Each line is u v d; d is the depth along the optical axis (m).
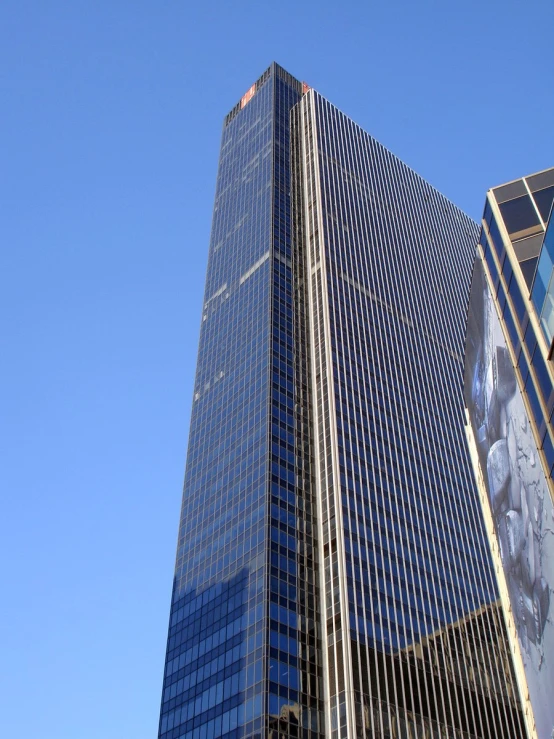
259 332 133.62
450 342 169.75
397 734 93.44
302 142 175.38
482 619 122.81
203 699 96.62
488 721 108.88
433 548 123.69
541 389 44.31
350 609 99.88
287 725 87.31
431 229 195.88
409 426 138.50
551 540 43.38
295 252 150.38
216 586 107.31
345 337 137.38
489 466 57.16
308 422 124.69
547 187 50.41
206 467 126.81
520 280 47.62
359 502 114.69
